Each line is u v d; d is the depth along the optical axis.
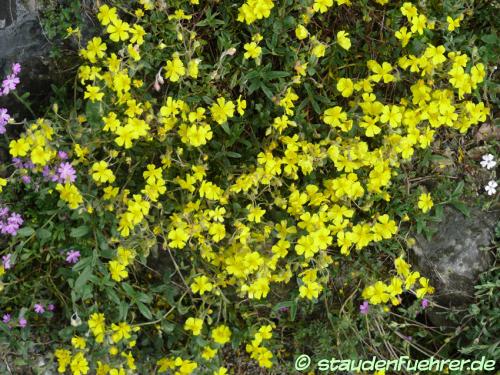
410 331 0.79
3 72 0.75
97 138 0.68
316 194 0.68
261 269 0.66
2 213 0.73
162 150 0.71
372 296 0.69
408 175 0.76
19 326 0.75
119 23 0.65
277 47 0.69
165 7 0.66
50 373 0.76
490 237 0.76
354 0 0.72
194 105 0.69
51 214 0.71
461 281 0.76
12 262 0.69
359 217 0.74
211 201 0.69
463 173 0.77
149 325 0.76
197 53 0.71
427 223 0.77
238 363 0.81
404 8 0.67
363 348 0.76
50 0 0.75
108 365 0.69
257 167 0.68
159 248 0.75
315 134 0.69
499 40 0.73
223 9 0.71
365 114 0.68
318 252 0.74
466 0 0.74
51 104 0.75
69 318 0.72
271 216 0.72
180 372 0.68
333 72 0.73
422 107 0.67
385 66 0.67
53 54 0.75
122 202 0.66
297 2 0.68
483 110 0.69
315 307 0.78
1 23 0.76
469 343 0.77
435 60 0.66
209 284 0.68
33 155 0.65
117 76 0.66
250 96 0.73
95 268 0.68
